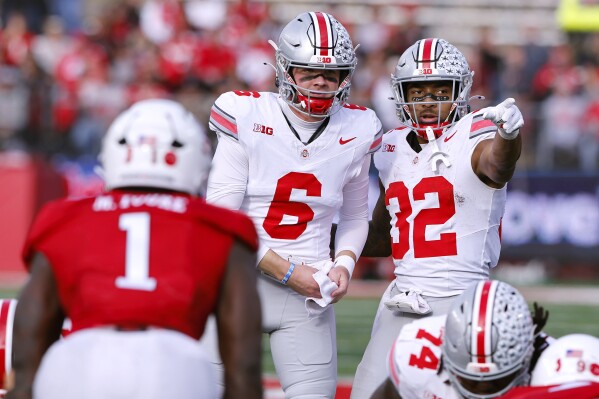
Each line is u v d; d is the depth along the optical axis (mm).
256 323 9867
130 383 8961
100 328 9484
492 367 10453
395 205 15180
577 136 43188
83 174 43031
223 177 15352
